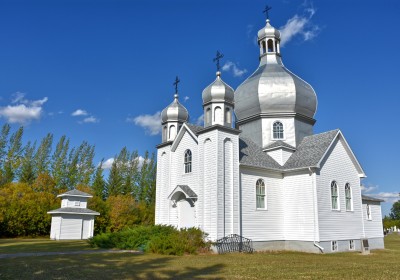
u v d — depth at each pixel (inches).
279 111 1360.7
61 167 2844.5
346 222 1208.2
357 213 1266.0
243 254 959.6
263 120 1369.3
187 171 1186.0
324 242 1106.1
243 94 1428.4
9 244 1248.2
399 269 670.5
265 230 1122.7
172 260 779.4
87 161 3026.6
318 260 840.3
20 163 2662.4
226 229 1019.3
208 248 977.5
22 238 1781.5
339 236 1167.0
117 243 1055.0
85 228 1680.6
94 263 714.8
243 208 1082.7
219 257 862.5
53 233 1652.3
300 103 1374.3
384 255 1031.6
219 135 1064.2
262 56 1540.4
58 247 1109.1
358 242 1234.6
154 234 1037.2
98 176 2815.0
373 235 1381.6
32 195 1975.9
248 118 1407.5
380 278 556.4
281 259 842.8
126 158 3240.7
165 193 1262.3
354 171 1301.7
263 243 1106.1
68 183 2829.7
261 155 1251.8
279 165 1240.8
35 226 1861.5
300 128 1371.8
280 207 1186.6
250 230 1083.3
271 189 1176.8
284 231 1173.7
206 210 1043.9
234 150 1091.9
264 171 1168.2
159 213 1267.2
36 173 2664.9
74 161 2945.4
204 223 1040.2
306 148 1272.1
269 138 1344.7
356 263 776.3
